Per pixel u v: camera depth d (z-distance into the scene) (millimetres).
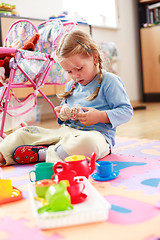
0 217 722
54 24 1854
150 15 4160
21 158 1247
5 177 1080
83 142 1130
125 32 4207
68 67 1263
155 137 1771
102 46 3566
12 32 2002
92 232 611
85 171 901
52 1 3352
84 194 765
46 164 972
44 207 684
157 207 715
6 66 1666
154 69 4176
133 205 739
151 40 4156
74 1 3678
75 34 1256
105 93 1313
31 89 2805
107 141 1281
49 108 3295
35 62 1670
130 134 1926
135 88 4387
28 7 3121
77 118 1255
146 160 1197
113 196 812
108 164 1014
